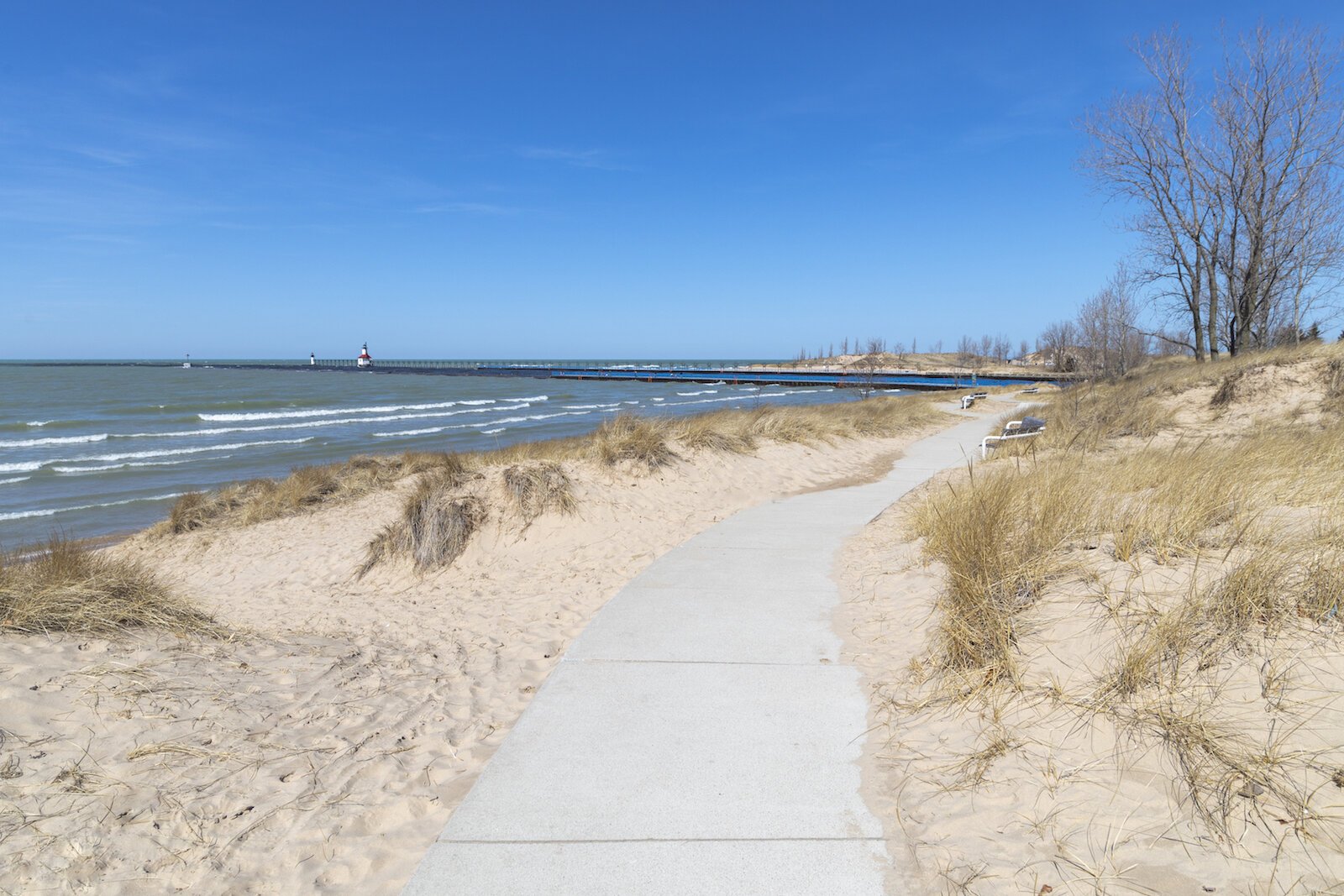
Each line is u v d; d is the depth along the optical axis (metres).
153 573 6.40
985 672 4.01
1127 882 2.56
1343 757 2.84
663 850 2.95
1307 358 15.64
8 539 13.39
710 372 91.38
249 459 23.36
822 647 5.02
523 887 2.77
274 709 4.41
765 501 10.87
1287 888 2.42
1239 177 22.75
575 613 6.77
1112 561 4.73
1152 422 14.91
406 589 8.50
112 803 3.29
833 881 2.75
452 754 4.02
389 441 28.25
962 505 6.31
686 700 4.27
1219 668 3.46
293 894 2.89
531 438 28.48
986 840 2.89
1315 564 3.93
